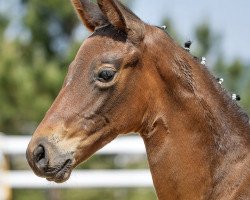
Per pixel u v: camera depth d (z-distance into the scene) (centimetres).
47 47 3177
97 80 805
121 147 1723
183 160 818
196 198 816
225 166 815
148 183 1723
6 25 3103
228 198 803
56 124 798
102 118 807
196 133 821
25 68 2898
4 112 2839
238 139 824
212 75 849
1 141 1683
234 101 848
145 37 823
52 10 3145
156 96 821
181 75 826
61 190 2256
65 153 796
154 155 825
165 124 822
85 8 845
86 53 813
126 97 811
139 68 815
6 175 1677
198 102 825
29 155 794
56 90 2878
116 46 812
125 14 816
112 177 1722
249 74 3478
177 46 841
